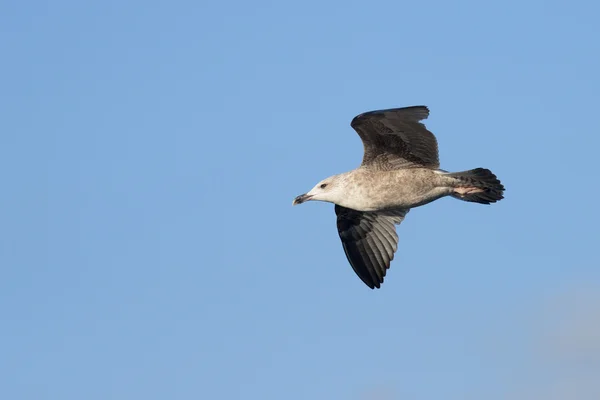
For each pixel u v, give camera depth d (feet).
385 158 56.75
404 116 53.57
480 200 56.85
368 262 63.82
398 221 62.80
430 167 56.44
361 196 57.41
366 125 54.80
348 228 63.93
